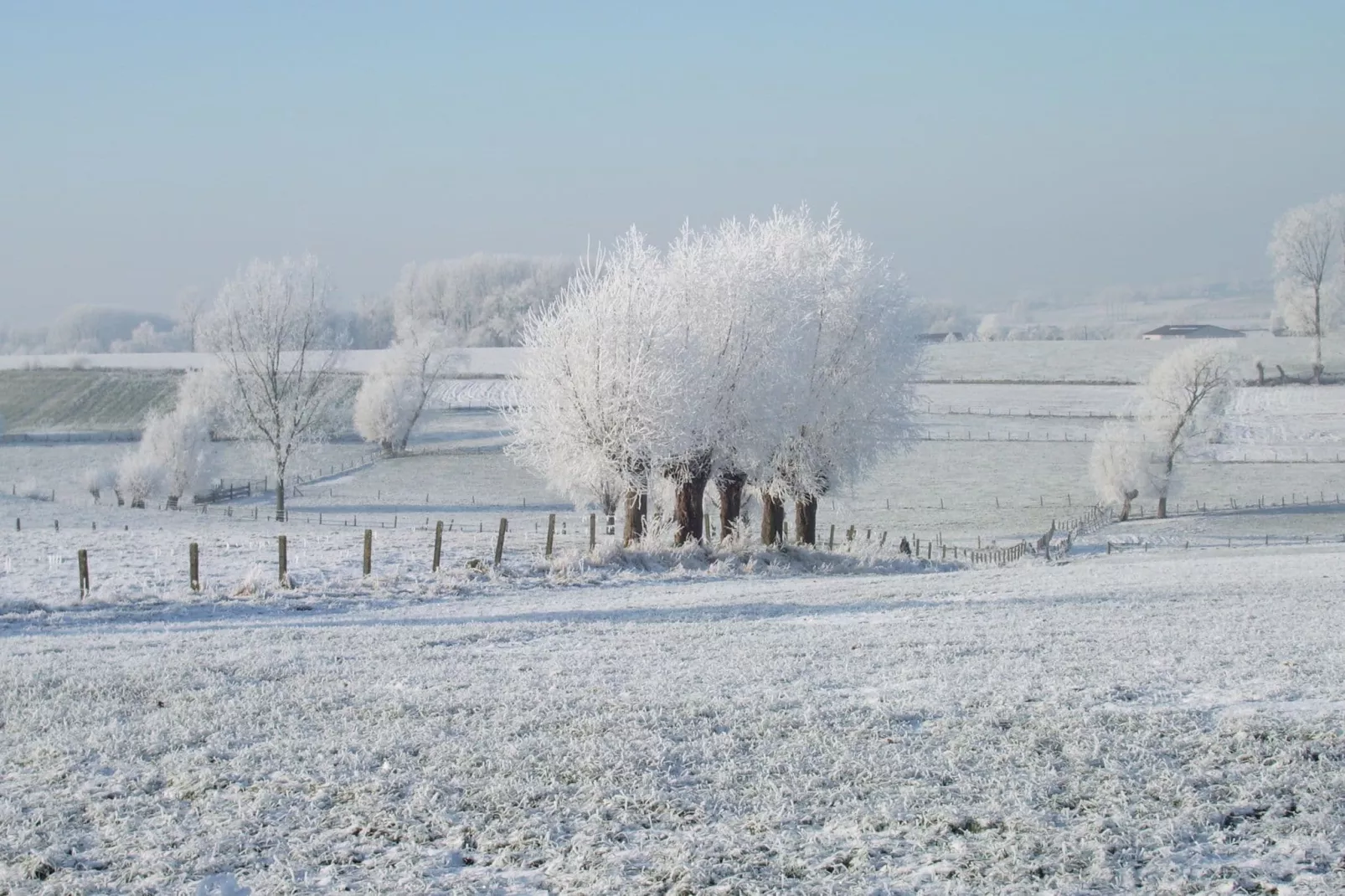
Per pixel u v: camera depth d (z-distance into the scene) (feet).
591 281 137.49
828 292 148.36
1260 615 63.52
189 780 33.12
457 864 26.91
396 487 307.78
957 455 328.49
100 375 450.71
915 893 24.32
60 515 210.59
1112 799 28.99
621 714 38.75
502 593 97.86
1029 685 42.19
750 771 32.17
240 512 261.65
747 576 115.65
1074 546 226.58
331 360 258.98
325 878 26.30
